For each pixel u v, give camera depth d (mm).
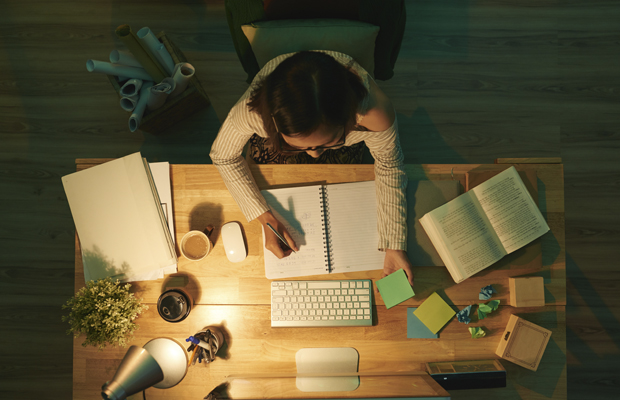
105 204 1266
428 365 1251
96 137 2070
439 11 2117
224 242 1266
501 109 2084
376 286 1287
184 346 1277
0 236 2043
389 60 1326
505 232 1257
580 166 2061
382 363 1267
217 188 1314
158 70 1652
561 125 2072
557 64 2094
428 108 2094
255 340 1277
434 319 1263
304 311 1273
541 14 2111
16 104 2088
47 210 2053
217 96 2082
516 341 1226
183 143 2064
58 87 2092
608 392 1924
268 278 1292
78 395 1241
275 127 820
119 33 1442
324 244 1293
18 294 2018
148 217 1256
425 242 1292
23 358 1981
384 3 1077
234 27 1200
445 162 2070
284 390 1022
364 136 1115
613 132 2064
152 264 1248
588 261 2020
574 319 1984
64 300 2012
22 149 2072
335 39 1078
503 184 1273
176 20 2113
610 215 2033
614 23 2104
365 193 1307
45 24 2113
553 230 1302
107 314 1119
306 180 1323
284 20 1104
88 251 1257
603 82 2086
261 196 1258
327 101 716
